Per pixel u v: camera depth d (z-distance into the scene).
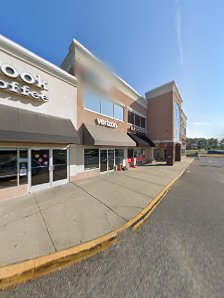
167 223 4.36
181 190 7.79
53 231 3.77
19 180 6.52
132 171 12.81
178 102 21.64
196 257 2.97
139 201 5.89
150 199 6.15
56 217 4.50
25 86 6.66
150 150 19.69
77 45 9.48
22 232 3.70
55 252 3.04
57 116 8.09
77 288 2.34
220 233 3.84
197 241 3.50
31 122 6.54
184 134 35.41
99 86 11.18
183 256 3.00
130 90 15.45
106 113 12.09
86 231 3.80
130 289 2.30
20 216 4.54
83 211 4.92
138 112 17.16
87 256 3.04
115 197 6.28
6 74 6.03
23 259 2.83
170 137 17.78
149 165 17.31
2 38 6.05
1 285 2.43
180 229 4.03
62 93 8.41
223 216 4.84
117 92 13.34
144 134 18.50
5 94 6.22
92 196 6.36
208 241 3.50
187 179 10.56
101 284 2.40
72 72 9.61
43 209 5.05
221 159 31.17
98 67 11.10
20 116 6.33
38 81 7.03
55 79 8.06
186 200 6.30
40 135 6.46
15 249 3.09
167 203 5.95
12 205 5.37
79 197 6.23
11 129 5.68
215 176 11.84
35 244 3.26
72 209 5.06
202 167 17.38
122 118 14.30
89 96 10.43
